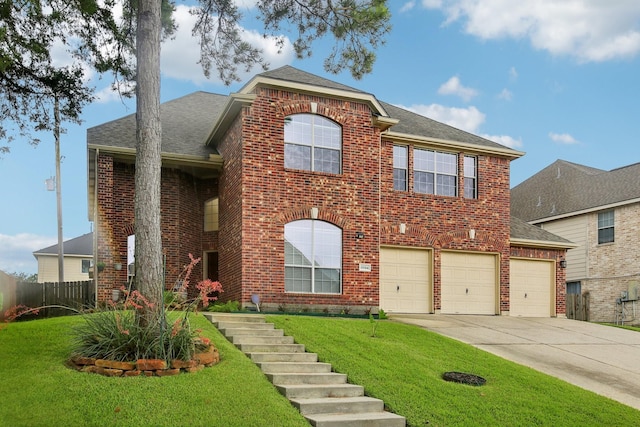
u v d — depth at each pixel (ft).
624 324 87.45
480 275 72.28
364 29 47.19
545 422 29.43
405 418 28.17
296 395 30.01
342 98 61.62
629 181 91.97
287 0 47.19
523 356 45.24
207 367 31.45
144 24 35.14
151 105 34.63
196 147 66.28
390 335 45.62
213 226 68.08
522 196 114.32
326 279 59.36
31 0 42.42
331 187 60.39
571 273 98.02
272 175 57.82
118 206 61.00
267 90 58.49
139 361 29.17
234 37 48.39
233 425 24.47
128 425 23.39
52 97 50.62
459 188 71.77
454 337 50.11
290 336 41.47
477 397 32.01
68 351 32.01
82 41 47.70
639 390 38.34
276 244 57.21
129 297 33.42
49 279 130.41
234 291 57.77
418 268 68.64
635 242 86.99
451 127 78.38
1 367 28.89
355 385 32.17
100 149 58.90
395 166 68.69
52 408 24.18
